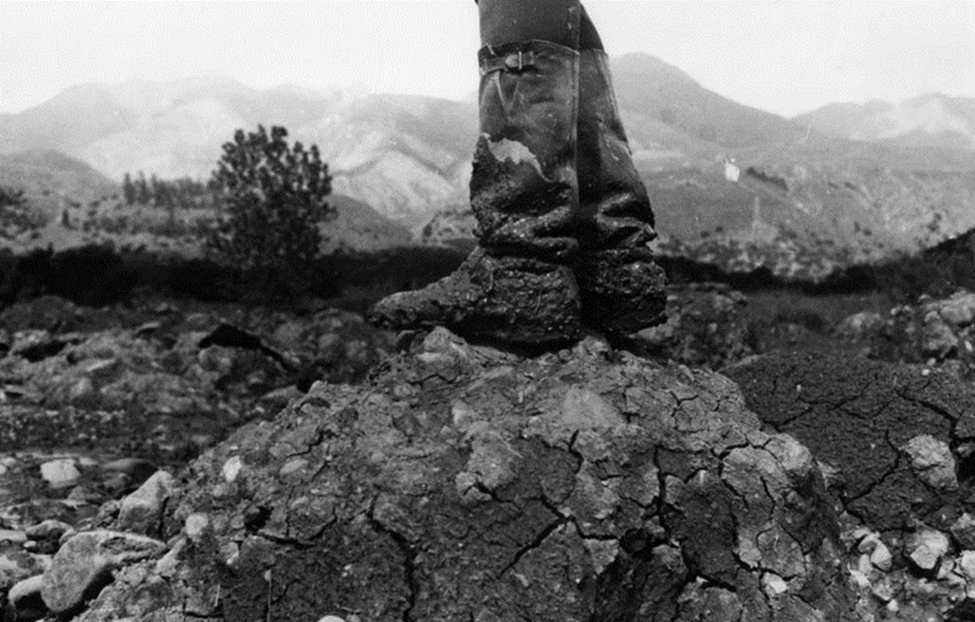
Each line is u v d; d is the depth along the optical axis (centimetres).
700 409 356
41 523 490
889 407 459
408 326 388
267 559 315
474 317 371
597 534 299
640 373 362
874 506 423
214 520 331
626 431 329
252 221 1778
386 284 2036
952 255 1401
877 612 388
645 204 396
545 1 365
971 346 1053
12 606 369
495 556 298
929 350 1071
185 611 312
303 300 1766
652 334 1166
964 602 386
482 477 311
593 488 310
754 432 356
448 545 303
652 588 309
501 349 374
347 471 330
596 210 387
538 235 360
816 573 329
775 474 339
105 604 323
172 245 6656
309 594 305
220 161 1819
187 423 889
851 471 436
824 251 7100
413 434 340
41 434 793
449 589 295
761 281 1947
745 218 8112
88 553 349
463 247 3884
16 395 936
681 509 321
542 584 290
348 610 299
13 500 568
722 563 318
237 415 942
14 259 2303
